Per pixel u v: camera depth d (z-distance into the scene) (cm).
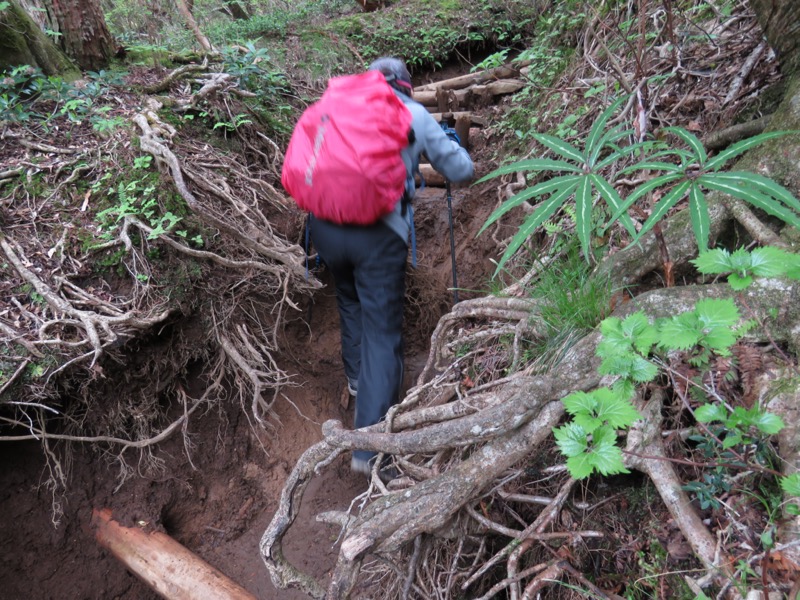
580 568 154
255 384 270
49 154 294
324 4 710
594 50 344
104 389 255
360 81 199
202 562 252
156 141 295
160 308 259
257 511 300
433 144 221
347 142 193
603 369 111
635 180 228
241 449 304
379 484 191
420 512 157
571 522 163
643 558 145
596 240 222
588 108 305
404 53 534
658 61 277
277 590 275
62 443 261
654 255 187
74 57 369
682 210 194
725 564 123
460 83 502
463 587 166
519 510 177
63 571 263
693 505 141
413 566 168
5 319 232
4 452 251
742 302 148
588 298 186
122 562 264
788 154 175
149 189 277
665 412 157
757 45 236
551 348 190
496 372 220
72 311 236
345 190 198
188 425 291
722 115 232
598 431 102
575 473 99
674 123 250
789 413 134
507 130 414
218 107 350
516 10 549
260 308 294
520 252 292
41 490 261
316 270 321
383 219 215
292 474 195
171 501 282
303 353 323
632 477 161
